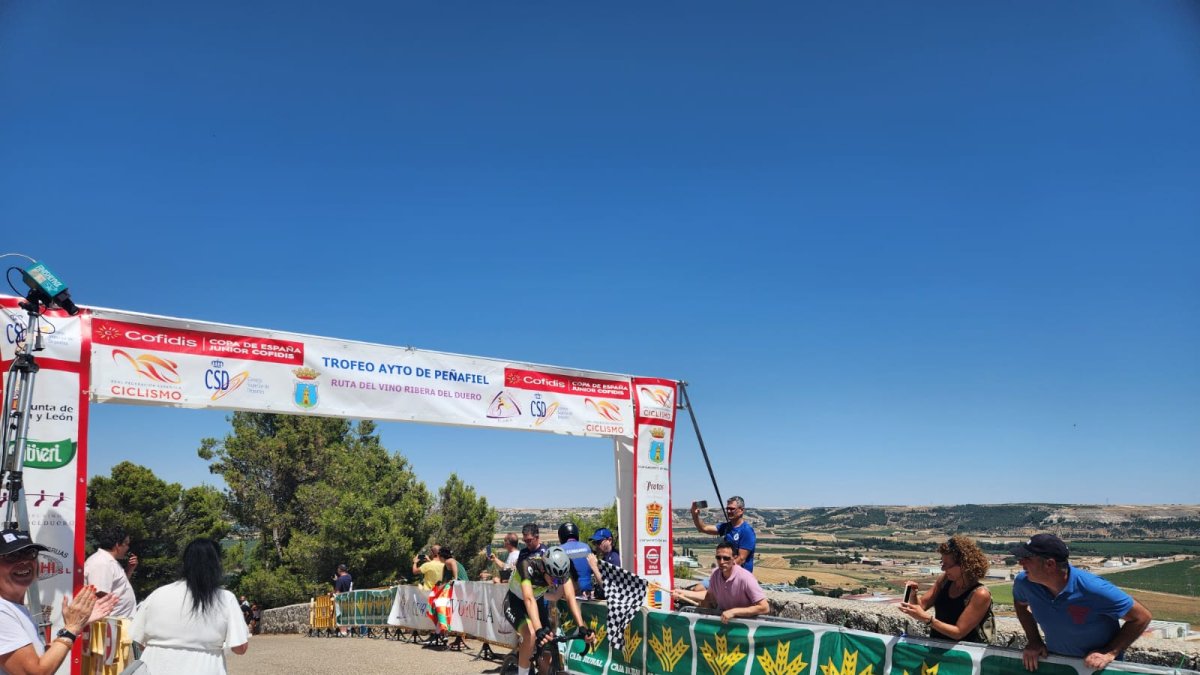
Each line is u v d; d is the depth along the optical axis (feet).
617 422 38.37
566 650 29.22
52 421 24.77
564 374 37.27
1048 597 15.40
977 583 18.31
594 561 26.73
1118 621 15.12
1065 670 15.46
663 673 25.14
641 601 26.89
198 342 28.45
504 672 27.45
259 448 125.29
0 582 12.65
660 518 39.27
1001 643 22.24
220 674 14.83
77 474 24.91
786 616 29.78
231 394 28.94
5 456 22.13
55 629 23.41
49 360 24.99
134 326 27.17
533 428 35.99
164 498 115.03
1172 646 19.02
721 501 38.81
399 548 108.58
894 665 18.75
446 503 122.83
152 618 14.66
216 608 14.85
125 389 26.68
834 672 20.15
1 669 11.85
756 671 22.09
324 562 106.73
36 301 22.89
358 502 107.86
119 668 20.36
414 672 33.50
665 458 39.81
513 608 26.08
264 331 29.91
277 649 46.47
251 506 123.75
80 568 24.48
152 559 112.47
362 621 55.93
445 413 33.68
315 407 30.63
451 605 41.93
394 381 32.65
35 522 23.89
